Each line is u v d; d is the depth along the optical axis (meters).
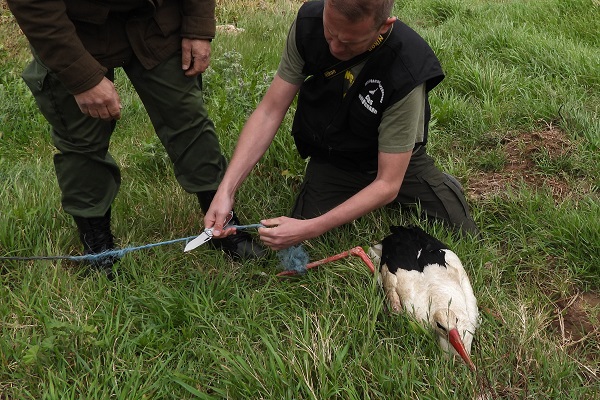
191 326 2.93
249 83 4.79
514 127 4.64
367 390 2.61
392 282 3.00
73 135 3.02
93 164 3.12
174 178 4.06
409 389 2.60
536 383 2.71
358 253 3.22
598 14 6.62
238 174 3.07
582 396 2.68
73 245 3.45
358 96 2.98
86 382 2.66
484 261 3.37
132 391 2.58
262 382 2.62
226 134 4.34
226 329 2.93
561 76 5.34
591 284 3.33
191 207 3.74
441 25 6.87
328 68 2.98
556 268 3.41
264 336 2.84
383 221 3.62
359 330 2.87
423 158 3.58
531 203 3.77
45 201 3.67
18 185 3.85
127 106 5.23
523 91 5.07
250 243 3.45
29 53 6.07
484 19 6.82
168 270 3.29
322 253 3.45
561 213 3.67
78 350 2.78
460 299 2.83
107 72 3.03
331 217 2.91
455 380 2.65
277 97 3.15
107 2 2.74
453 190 3.64
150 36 2.91
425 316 2.84
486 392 2.62
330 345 2.74
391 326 2.91
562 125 4.53
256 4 8.80
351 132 3.19
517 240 3.61
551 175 4.14
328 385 2.61
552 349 2.83
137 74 3.03
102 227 3.29
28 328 2.89
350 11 2.38
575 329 3.08
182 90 3.07
